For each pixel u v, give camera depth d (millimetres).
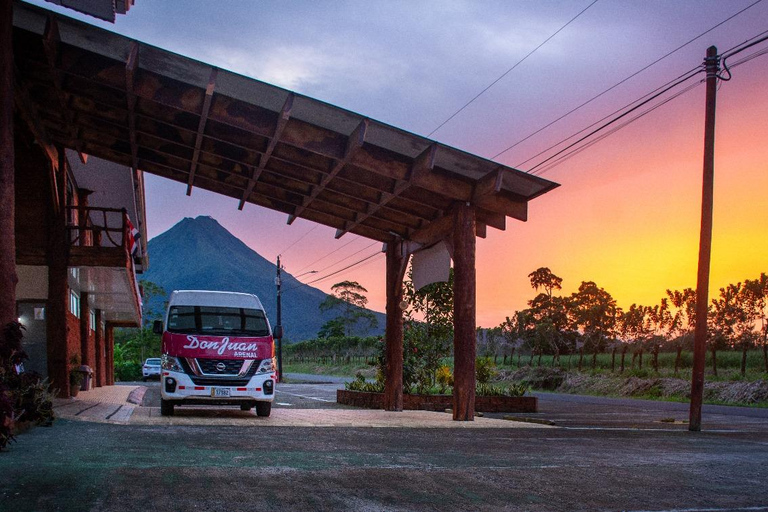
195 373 13438
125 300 27250
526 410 21938
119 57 13078
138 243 29578
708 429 15273
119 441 8211
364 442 9188
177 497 4867
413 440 9711
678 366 41594
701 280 15047
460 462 7297
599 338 56344
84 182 25516
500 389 22781
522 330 62344
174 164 17641
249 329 14219
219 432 9938
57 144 18141
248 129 13594
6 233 10477
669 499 5625
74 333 22797
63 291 17922
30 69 14367
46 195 18016
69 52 13141
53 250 17938
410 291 22641
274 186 16984
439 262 16688
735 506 5449
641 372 39969
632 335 49312
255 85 12820
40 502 4539
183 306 14234
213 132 14516
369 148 14305
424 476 6258
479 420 14844
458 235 14930
